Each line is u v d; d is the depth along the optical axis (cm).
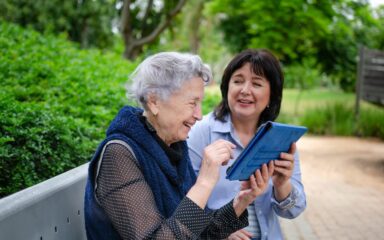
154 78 170
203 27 2778
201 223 160
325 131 1493
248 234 223
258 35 1562
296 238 482
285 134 181
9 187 279
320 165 936
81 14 1430
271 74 241
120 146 165
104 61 860
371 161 990
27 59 580
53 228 181
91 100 489
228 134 251
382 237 494
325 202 638
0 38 682
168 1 1402
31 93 453
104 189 161
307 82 1934
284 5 1311
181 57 174
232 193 240
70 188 198
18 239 155
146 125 177
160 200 170
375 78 1475
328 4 1355
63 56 734
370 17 1474
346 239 484
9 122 301
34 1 1376
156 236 154
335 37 1551
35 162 300
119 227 158
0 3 1373
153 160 171
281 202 221
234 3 1529
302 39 1508
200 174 171
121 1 1466
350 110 1562
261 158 183
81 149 335
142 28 1396
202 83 175
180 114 172
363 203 638
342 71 1655
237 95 243
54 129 317
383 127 1426
